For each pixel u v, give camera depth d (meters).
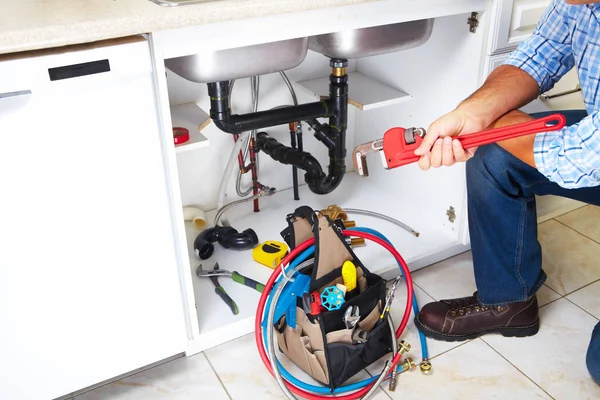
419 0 1.41
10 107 1.03
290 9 1.22
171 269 1.33
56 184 1.13
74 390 1.34
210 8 1.13
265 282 1.68
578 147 0.96
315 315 1.33
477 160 1.41
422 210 2.00
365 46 1.50
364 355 1.40
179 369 1.49
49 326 1.24
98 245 1.22
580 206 2.12
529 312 1.55
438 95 1.76
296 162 1.83
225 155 1.99
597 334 1.45
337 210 1.86
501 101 1.16
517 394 1.40
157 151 1.20
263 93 1.97
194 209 1.96
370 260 1.75
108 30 1.05
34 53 1.03
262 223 1.97
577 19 1.16
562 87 1.75
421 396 1.40
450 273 1.81
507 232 1.44
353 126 2.21
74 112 1.09
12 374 1.25
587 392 1.41
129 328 1.34
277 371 1.35
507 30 1.54
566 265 1.84
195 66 1.31
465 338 1.56
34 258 1.17
